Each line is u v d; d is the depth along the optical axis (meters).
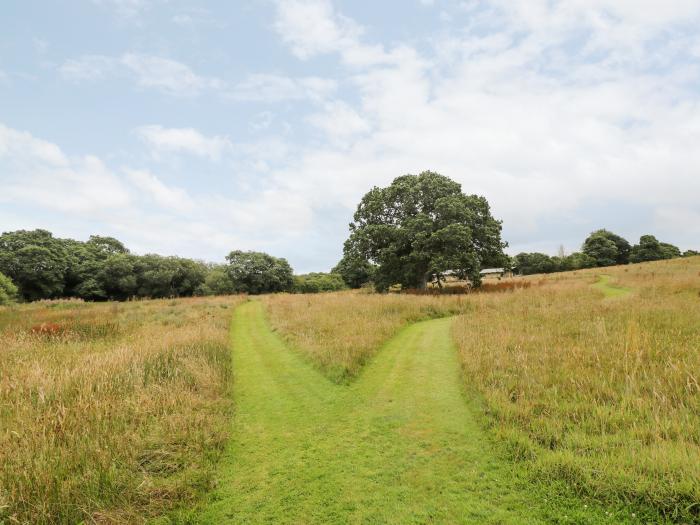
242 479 4.50
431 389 6.92
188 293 58.00
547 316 11.77
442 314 15.98
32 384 6.90
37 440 4.76
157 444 5.05
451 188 29.59
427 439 5.05
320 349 9.65
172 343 10.06
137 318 17.56
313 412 6.39
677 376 5.61
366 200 32.09
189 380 7.50
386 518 3.57
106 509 3.86
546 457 4.05
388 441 5.11
